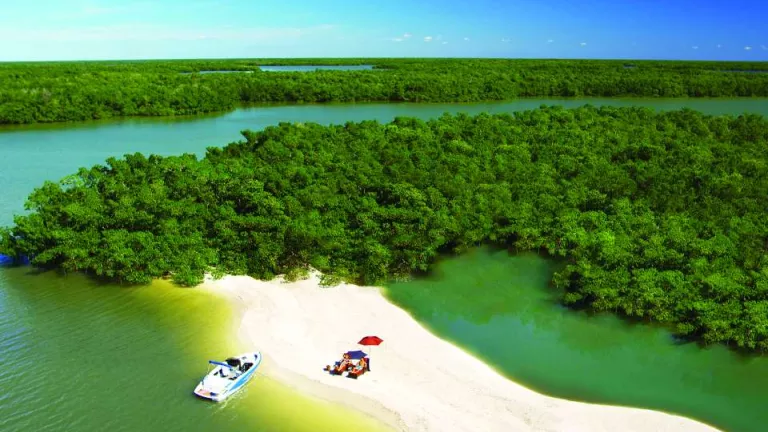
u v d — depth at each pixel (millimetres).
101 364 40906
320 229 57344
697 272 49719
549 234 60594
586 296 50219
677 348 44562
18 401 37031
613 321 48438
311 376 39438
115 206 58281
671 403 37906
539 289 54250
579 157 82375
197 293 51156
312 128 99562
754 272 48875
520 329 47344
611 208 63969
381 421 35312
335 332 45031
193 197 62625
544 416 35938
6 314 47375
